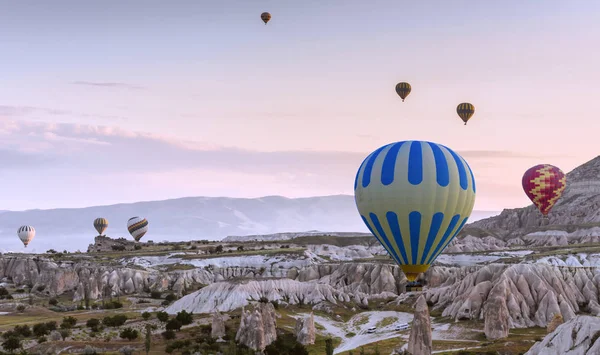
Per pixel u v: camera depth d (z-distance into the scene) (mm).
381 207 99750
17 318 159250
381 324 151250
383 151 103625
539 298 149125
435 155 101062
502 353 113625
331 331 147250
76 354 116625
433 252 101188
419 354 106938
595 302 151000
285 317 153000
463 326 142250
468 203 101688
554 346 92938
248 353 113688
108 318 139875
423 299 108938
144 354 115812
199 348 117125
